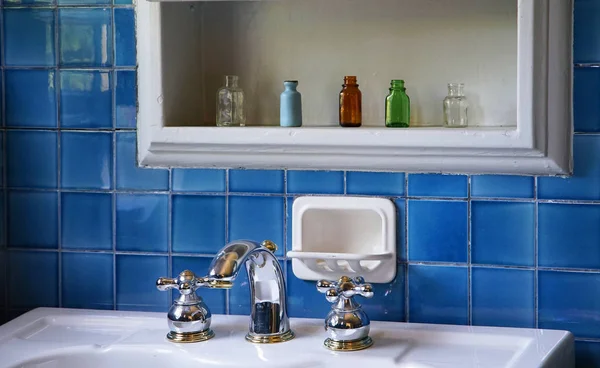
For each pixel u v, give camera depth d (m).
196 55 1.59
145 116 1.52
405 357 1.31
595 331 1.40
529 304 1.42
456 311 1.45
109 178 1.56
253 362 1.30
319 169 1.48
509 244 1.42
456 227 1.44
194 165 1.51
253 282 1.39
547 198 1.40
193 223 1.54
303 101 1.56
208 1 1.55
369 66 1.53
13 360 1.32
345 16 1.53
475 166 1.40
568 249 1.40
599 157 1.37
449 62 1.49
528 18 1.33
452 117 1.44
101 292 1.58
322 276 1.49
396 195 1.46
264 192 1.51
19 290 1.61
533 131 1.35
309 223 1.50
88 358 1.37
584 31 1.36
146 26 1.50
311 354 1.32
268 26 1.57
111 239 1.57
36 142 1.58
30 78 1.58
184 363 1.33
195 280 1.40
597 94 1.37
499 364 1.26
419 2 1.50
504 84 1.47
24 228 1.60
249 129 1.46
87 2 1.55
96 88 1.56
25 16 1.57
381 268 1.46
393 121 1.46
